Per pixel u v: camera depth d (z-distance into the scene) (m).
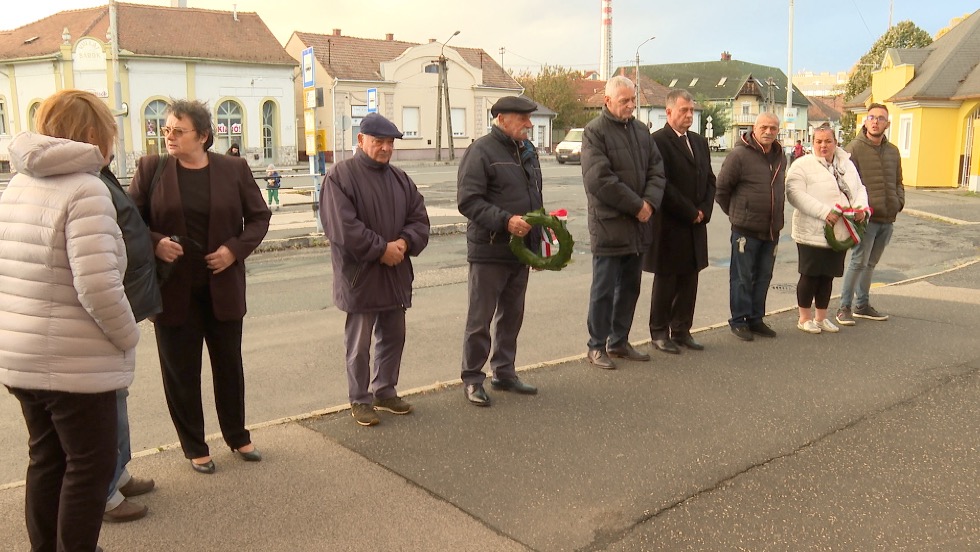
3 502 3.65
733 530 3.46
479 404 5.03
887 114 7.03
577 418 4.81
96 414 2.83
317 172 14.30
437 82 46.53
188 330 3.83
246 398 5.41
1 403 5.32
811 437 4.51
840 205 6.50
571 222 16.47
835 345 6.48
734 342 6.60
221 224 3.82
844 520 3.55
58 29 36.31
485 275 4.99
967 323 7.23
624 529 3.46
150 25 36.41
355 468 4.07
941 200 22.45
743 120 80.12
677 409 4.97
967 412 4.91
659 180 5.66
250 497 3.72
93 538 2.89
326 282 9.99
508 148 4.96
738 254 6.59
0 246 2.75
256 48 38.47
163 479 3.91
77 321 2.75
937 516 3.59
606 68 80.81
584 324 7.57
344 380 5.82
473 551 3.26
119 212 3.08
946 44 29.84
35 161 2.64
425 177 29.06
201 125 3.75
